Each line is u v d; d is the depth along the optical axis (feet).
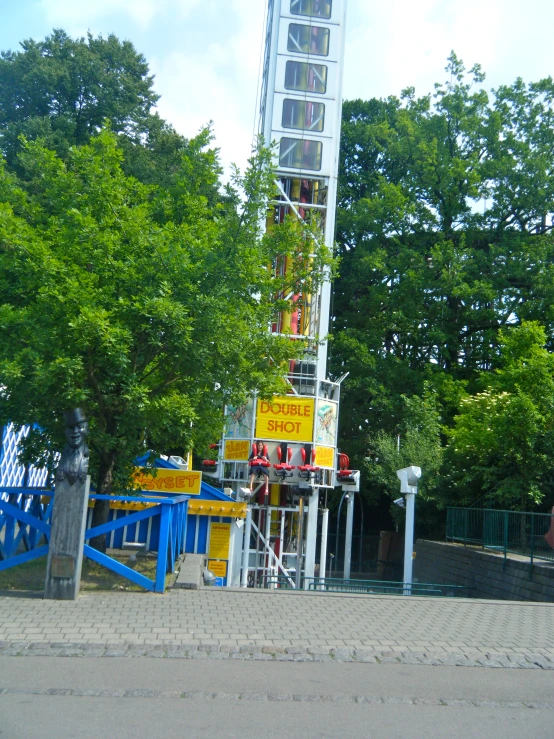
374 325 121.90
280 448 71.46
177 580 34.78
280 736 16.52
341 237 134.51
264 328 41.91
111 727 16.67
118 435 38.75
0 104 128.06
